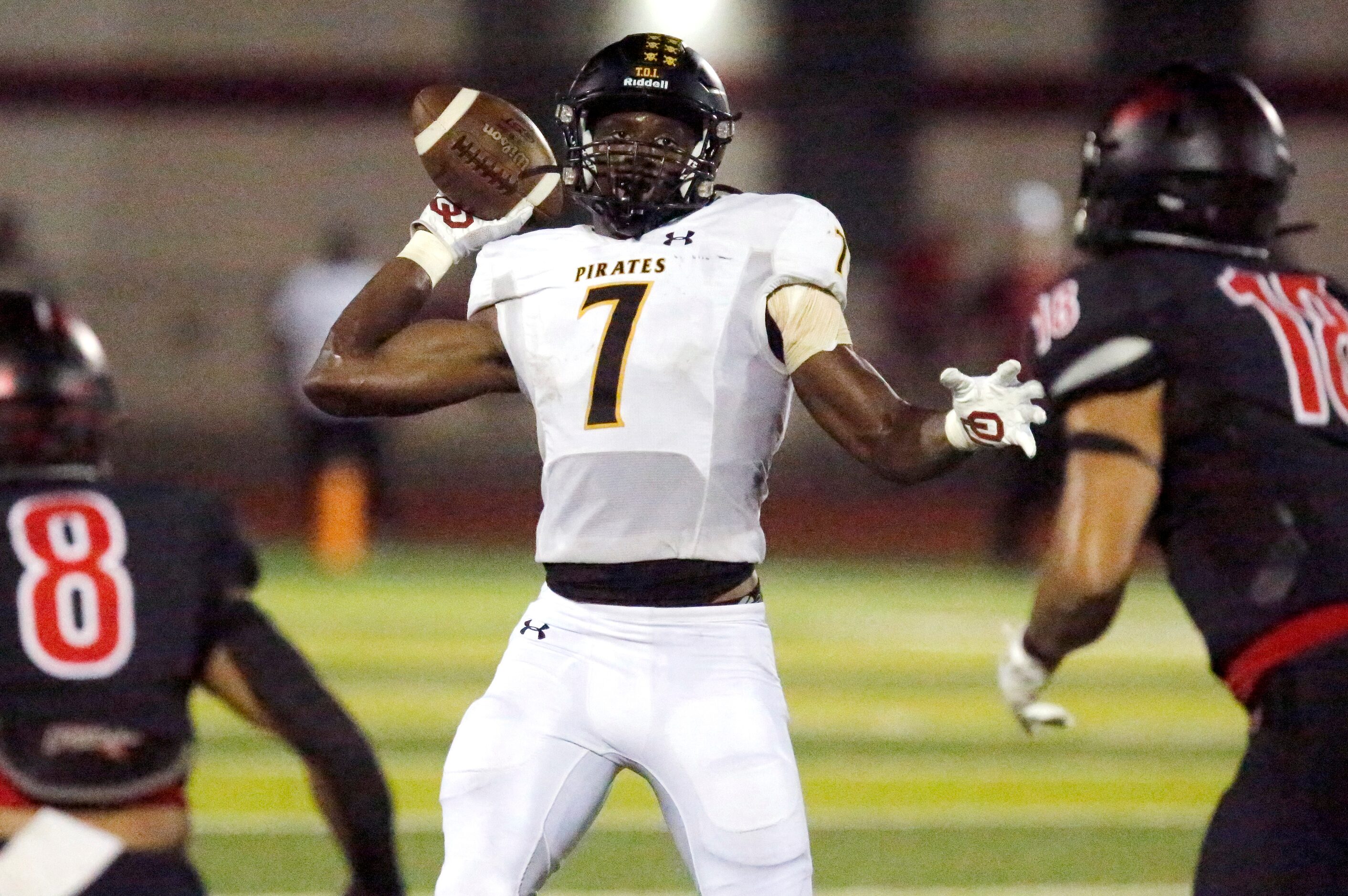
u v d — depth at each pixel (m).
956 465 10.55
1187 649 36.94
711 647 11.27
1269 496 10.19
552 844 11.20
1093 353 10.42
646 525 11.27
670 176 11.69
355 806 8.97
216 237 70.06
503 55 70.81
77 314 66.56
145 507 8.98
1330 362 10.53
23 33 68.81
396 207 71.06
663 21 70.94
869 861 19.00
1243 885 9.70
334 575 47.31
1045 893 17.67
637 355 11.30
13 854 8.52
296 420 48.47
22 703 8.57
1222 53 72.75
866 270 70.69
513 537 57.66
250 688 8.95
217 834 20.02
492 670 32.16
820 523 58.66
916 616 40.78
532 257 11.80
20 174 69.06
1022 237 48.50
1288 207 72.81
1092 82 72.56
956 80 72.00
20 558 8.73
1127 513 10.19
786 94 71.38
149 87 69.50
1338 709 9.79
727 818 10.98
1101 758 25.05
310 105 70.44
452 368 11.89
